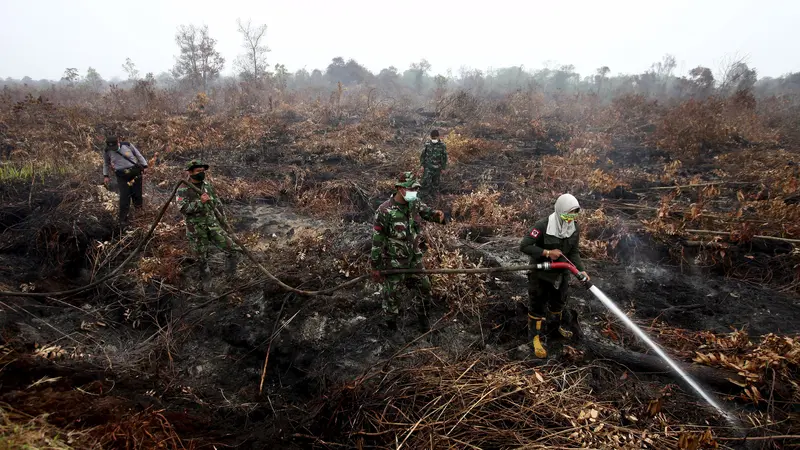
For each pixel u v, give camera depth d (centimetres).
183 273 550
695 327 447
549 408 310
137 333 463
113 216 642
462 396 320
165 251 579
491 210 703
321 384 378
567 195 360
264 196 819
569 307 446
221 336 448
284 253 591
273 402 373
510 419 303
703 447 280
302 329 441
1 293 447
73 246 570
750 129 1288
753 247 587
